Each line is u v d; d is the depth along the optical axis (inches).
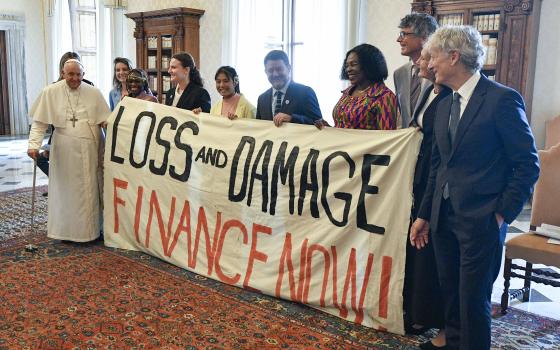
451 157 93.7
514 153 87.4
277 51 146.4
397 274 115.9
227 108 163.6
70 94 171.3
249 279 140.0
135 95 182.7
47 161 216.7
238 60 327.6
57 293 135.8
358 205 121.4
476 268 91.6
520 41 226.2
